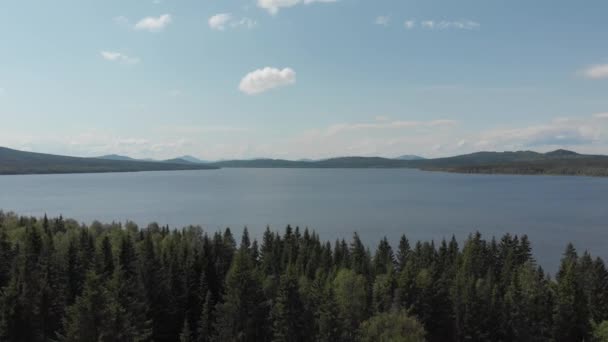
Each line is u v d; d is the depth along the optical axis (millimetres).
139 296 72812
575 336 81625
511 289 87062
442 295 85750
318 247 127688
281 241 137125
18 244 99438
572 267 93750
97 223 161500
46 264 81562
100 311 53500
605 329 76500
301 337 64688
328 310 64688
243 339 65500
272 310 69188
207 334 69812
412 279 86250
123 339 54344
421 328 69688
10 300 59375
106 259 90125
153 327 75438
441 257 119500
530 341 81125
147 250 93000
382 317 69438
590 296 93188
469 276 97188
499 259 123375
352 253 123562
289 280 66000
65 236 120438
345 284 81250
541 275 100625
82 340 52438
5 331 57812
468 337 79438
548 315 82562
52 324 68312
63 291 77125
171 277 82188
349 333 68125
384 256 124938
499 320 81500
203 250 101250
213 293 88875
